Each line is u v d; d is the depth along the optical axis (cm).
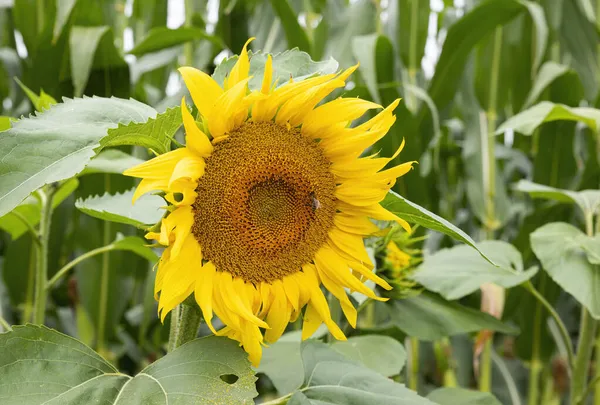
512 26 161
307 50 151
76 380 56
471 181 156
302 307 65
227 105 56
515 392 157
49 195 88
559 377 191
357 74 168
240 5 162
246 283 61
